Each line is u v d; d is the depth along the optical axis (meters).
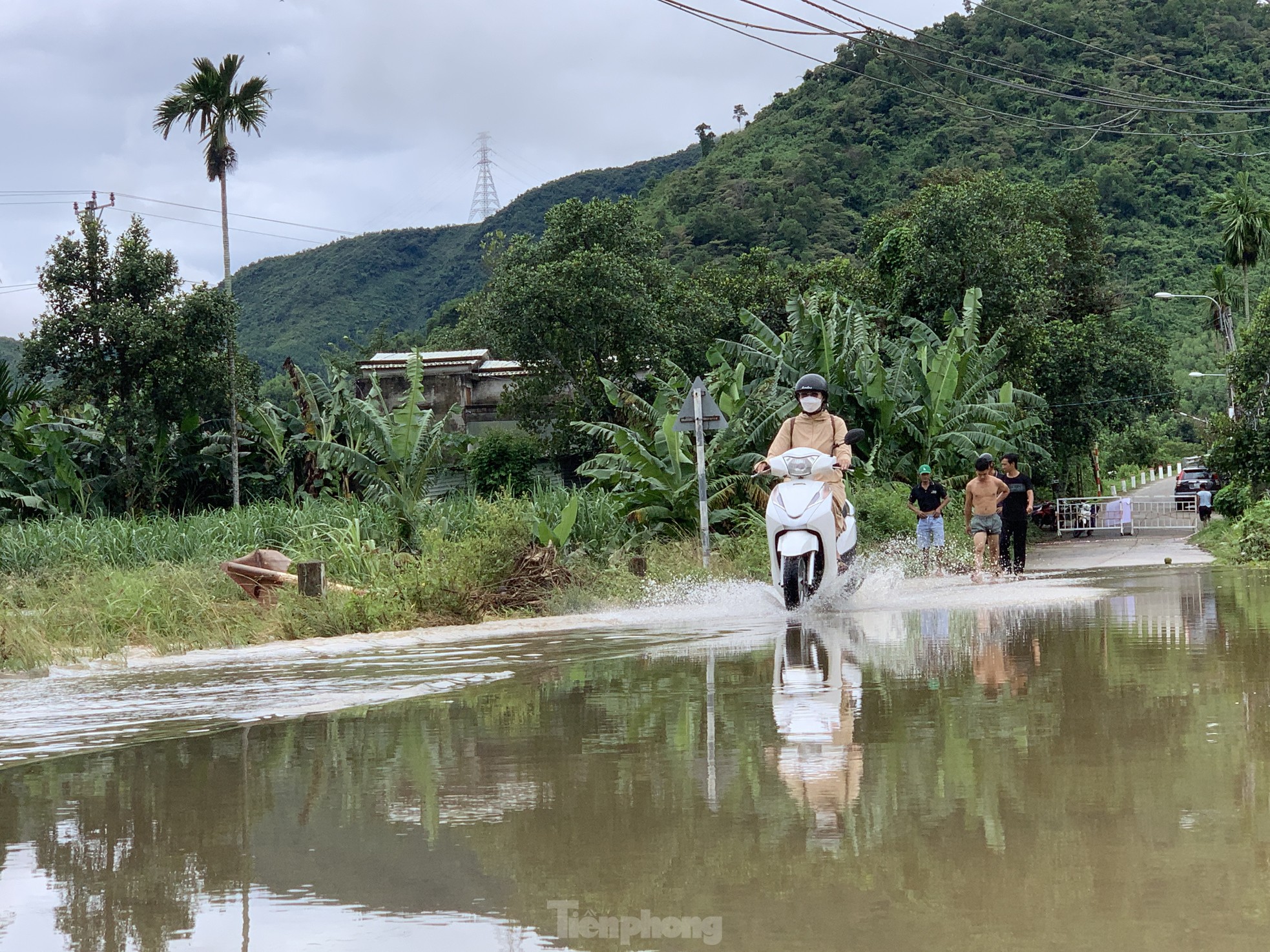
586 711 5.01
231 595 12.01
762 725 4.46
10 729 5.08
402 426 20.17
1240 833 2.80
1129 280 90.06
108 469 27.92
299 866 2.80
